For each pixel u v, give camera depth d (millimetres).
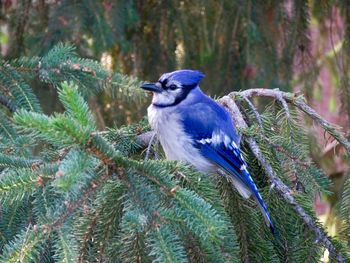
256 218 8664
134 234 7305
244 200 8969
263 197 9023
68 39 12375
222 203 8094
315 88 15766
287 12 13523
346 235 9602
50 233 7094
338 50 15047
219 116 10266
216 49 13766
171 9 13695
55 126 6633
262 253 8461
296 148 9508
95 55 12656
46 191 7824
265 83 13508
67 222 7090
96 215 7488
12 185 7102
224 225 6906
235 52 13633
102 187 7355
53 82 10766
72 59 10828
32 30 12930
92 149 6957
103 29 12438
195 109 10523
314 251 8469
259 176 9711
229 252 7621
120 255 7383
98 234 7469
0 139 9547
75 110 6895
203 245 7371
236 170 9367
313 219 8445
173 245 6867
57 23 12367
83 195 7160
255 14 13375
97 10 12492
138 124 10148
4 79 10492
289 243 8672
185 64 13938
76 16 12383
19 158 8344
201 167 10562
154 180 7254
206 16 13594
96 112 13883
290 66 13617
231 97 10547
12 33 13047
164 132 10547
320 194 9359
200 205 7020
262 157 9031
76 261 7086
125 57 14141
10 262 6906
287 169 9375
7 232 8062
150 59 14000
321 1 14273
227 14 13453
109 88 10961
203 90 13906
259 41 13383
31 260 7191
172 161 8055
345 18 13859
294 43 13602
